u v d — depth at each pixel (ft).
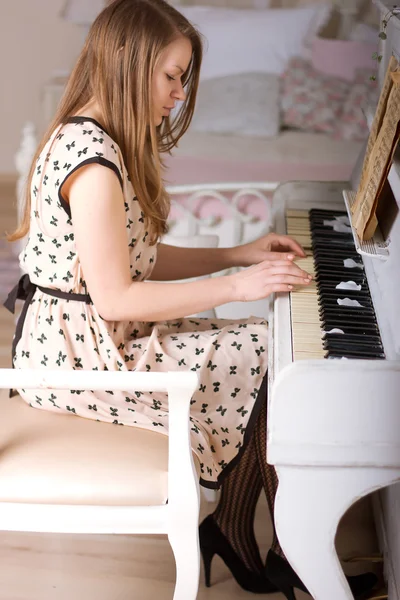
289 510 4.71
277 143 13.32
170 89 5.77
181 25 5.73
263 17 15.47
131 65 5.51
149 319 5.60
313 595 4.94
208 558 6.77
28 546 7.45
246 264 6.81
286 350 5.04
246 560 6.74
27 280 6.10
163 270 6.98
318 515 4.70
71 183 5.41
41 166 5.67
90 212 5.33
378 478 4.58
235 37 15.24
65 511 5.08
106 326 5.73
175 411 4.91
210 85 14.49
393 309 4.97
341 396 4.42
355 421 4.46
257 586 6.74
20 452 5.29
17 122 20.21
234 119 13.58
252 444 6.50
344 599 4.93
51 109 15.12
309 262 6.45
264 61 15.11
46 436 5.45
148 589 6.91
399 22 6.44
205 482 5.55
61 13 17.62
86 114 5.71
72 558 7.29
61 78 16.08
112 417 5.60
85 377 4.79
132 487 5.11
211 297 5.61
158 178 6.00
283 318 5.44
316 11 15.53
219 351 5.87
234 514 6.67
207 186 10.14
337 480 4.62
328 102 14.17
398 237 5.36
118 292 5.45
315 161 12.66
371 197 5.62
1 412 5.77
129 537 7.61
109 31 5.54
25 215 6.11
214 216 10.81
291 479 4.63
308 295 5.78
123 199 5.47
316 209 7.65
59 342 5.74
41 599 6.74
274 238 6.79
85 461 5.22
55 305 5.78
